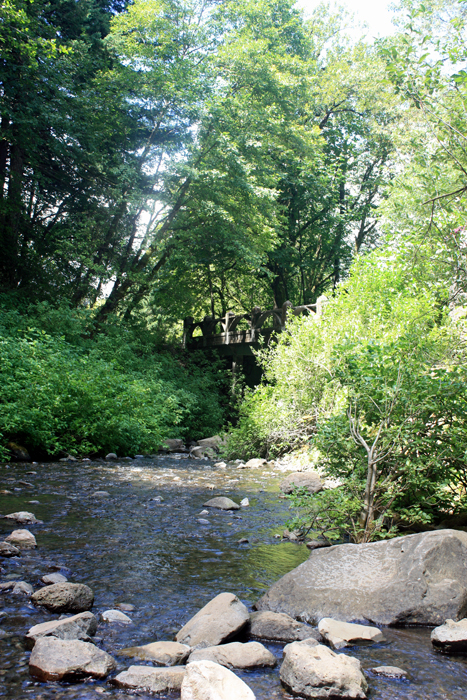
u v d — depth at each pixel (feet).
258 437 38.40
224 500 19.72
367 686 7.17
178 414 48.19
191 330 73.67
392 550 11.05
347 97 80.43
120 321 56.54
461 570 10.15
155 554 13.12
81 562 12.03
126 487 22.41
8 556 11.98
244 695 6.46
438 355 15.23
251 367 68.69
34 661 7.14
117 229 57.72
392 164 54.54
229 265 70.18
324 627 8.98
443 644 8.50
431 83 16.94
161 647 7.84
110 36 54.49
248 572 12.17
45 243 57.52
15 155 52.65
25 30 43.21
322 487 23.47
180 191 56.80
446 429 13.93
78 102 49.32
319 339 30.50
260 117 57.57
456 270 21.13
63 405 30.35
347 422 14.78
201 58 56.59
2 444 27.37
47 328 43.68
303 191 75.15
